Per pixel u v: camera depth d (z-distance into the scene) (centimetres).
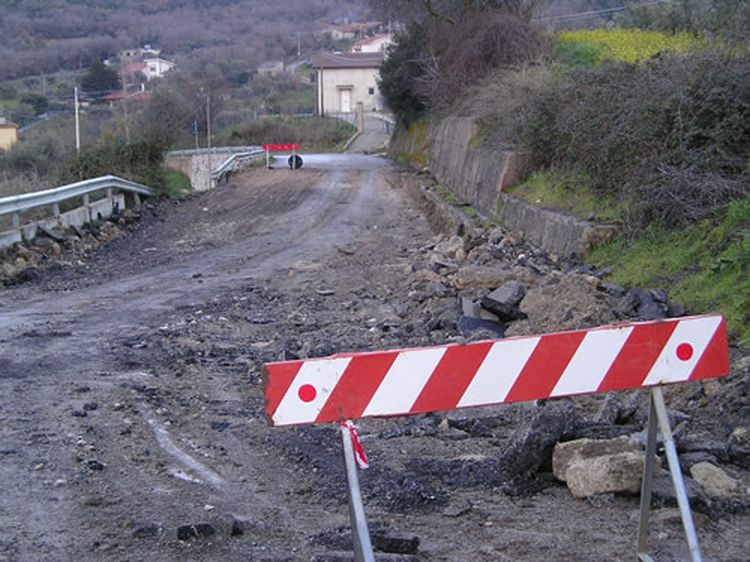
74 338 1079
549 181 1794
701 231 1145
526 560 488
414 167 4066
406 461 652
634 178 1326
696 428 700
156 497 584
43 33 9881
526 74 2480
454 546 507
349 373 436
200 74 8594
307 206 2631
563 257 1416
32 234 1777
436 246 1803
